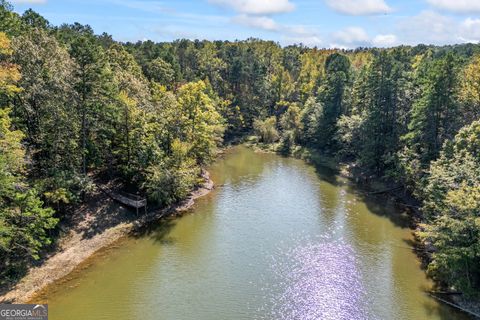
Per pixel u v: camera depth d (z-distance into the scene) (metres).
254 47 149.25
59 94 41.72
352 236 45.28
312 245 43.00
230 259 39.84
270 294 33.94
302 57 149.38
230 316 30.88
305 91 108.81
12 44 40.09
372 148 64.94
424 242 43.00
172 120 56.47
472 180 35.44
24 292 32.50
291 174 71.19
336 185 64.81
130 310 31.39
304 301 32.91
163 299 32.97
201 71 110.25
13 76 35.97
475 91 53.34
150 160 49.91
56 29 78.94
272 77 123.00
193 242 43.34
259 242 43.62
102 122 48.22
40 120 42.50
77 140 46.34
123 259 39.25
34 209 33.28
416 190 49.59
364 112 68.69
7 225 32.38
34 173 42.72
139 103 55.50
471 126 41.94
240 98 108.31
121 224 45.53
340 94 81.81
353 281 35.91
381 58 64.94
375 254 40.94
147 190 49.09
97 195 48.72
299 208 53.88
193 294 33.78
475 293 31.38
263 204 55.28
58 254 38.12
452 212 33.53
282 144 90.81
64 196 39.06
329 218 50.50
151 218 48.56
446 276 34.66
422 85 60.88
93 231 42.81
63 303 31.86
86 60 43.66
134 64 79.19
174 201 53.34
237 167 75.56
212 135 66.94
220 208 53.44
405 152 53.94
